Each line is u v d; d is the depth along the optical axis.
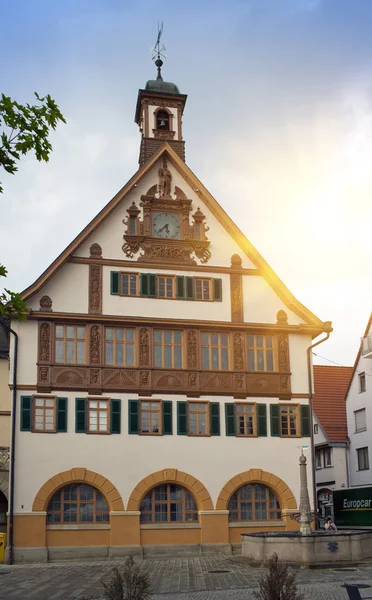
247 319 36.25
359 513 37.31
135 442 33.38
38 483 31.84
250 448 34.62
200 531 33.12
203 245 36.66
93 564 29.72
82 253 35.12
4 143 11.13
